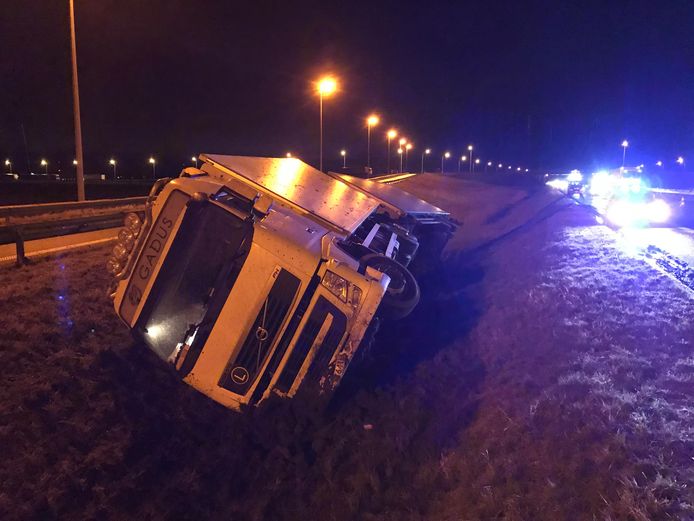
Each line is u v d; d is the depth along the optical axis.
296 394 5.11
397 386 6.17
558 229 17.75
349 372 6.00
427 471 4.57
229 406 5.14
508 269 12.43
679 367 5.72
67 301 8.25
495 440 4.67
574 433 4.50
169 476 4.91
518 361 6.51
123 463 4.92
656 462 3.96
